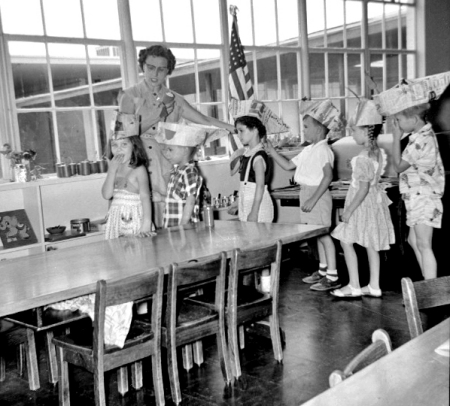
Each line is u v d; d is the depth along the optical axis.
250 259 3.05
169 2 5.68
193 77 5.94
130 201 3.67
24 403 3.01
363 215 4.34
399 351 1.54
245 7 6.26
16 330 3.05
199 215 4.06
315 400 1.32
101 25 5.21
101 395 2.56
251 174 4.36
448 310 4.04
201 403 2.87
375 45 7.81
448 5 8.53
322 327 3.87
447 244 5.71
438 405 1.27
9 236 4.52
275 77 6.58
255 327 3.75
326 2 7.07
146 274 2.61
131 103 4.44
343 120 7.24
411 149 3.94
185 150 3.79
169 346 2.82
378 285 4.43
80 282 2.54
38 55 4.83
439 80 3.88
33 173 4.71
